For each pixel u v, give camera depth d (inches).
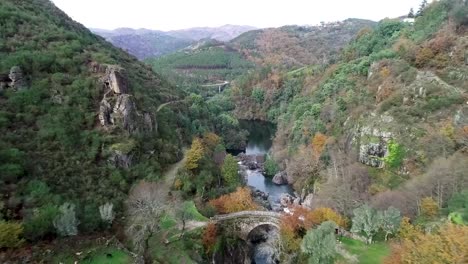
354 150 4025.6
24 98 2822.3
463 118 3358.8
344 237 2551.7
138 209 2610.7
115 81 3316.9
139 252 2315.5
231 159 3981.3
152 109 3919.8
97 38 5506.9
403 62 4483.3
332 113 4945.9
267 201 4045.3
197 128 5049.2
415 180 2950.3
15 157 2365.9
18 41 3336.6
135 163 3179.1
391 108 3909.9
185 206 2869.1
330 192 3398.1
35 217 2113.7
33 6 4352.9
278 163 5152.6
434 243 1467.8
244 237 3026.6
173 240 2578.7
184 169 3489.2
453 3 5103.3
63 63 3302.2
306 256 2529.5
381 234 2518.5
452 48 4119.1
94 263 2116.1
